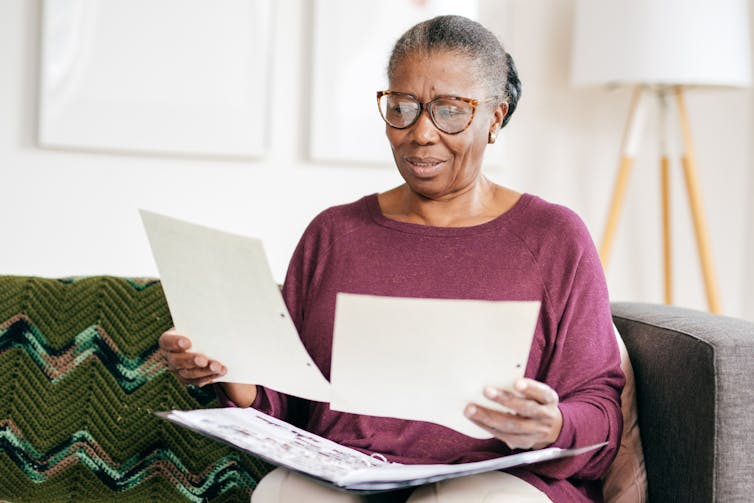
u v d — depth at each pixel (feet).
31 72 8.29
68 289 5.01
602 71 8.27
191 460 4.80
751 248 9.82
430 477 3.51
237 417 4.05
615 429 4.15
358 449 4.21
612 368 4.31
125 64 8.40
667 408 4.45
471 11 8.96
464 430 3.68
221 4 8.53
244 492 4.76
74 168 8.41
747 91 9.78
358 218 4.64
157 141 8.49
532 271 4.32
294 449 3.76
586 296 4.31
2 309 4.93
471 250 4.38
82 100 8.33
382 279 4.42
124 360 4.91
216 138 8.59
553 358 4.27
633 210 9.56
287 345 3.69
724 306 9.89
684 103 8.84
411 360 3.43
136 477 4.78
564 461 3.97
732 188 9.81
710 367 4.17
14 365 4.86
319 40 8.71
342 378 3.59
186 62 8.50
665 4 8.10
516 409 3.44
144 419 4.83
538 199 4.53
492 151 9.11
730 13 8.23
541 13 9.21
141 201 8.55
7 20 8.22
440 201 4.51
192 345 3.99
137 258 8.56
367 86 8.82
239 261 3.53
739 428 4.13
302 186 8.85
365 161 8.86
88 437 4.80
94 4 8.32
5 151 8.29
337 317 3.42
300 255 4.71
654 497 4.56
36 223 8.38
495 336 3.30
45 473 4.74
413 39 4.30
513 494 3.76
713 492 4.12
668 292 8.84
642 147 9.54
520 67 9.20
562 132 9.33
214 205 8.70
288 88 8.77
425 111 4.22
